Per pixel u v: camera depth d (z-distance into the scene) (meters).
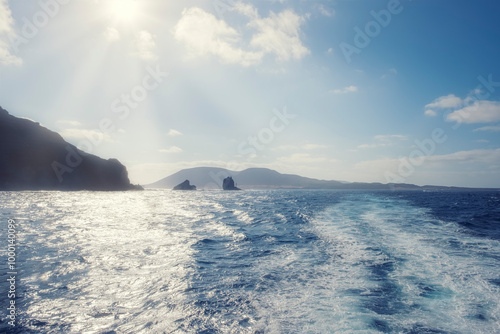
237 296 7.39
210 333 5.52
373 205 36.34
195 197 74.81
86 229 17.80
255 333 5.52
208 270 9.68
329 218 23.23
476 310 6.42
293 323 5.91
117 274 9.15
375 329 5.63
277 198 66.56
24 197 49.59
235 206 40.41
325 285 8.13
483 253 11.44
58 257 11.02
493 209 34.59
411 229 17.42
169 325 5.84
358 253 11.69
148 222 21.72
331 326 5.77
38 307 6.63
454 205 40.31
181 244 13.78
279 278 8.80
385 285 8.05
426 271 9.20
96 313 6.38
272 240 14.82
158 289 7.90
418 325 5.78
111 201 48.12
